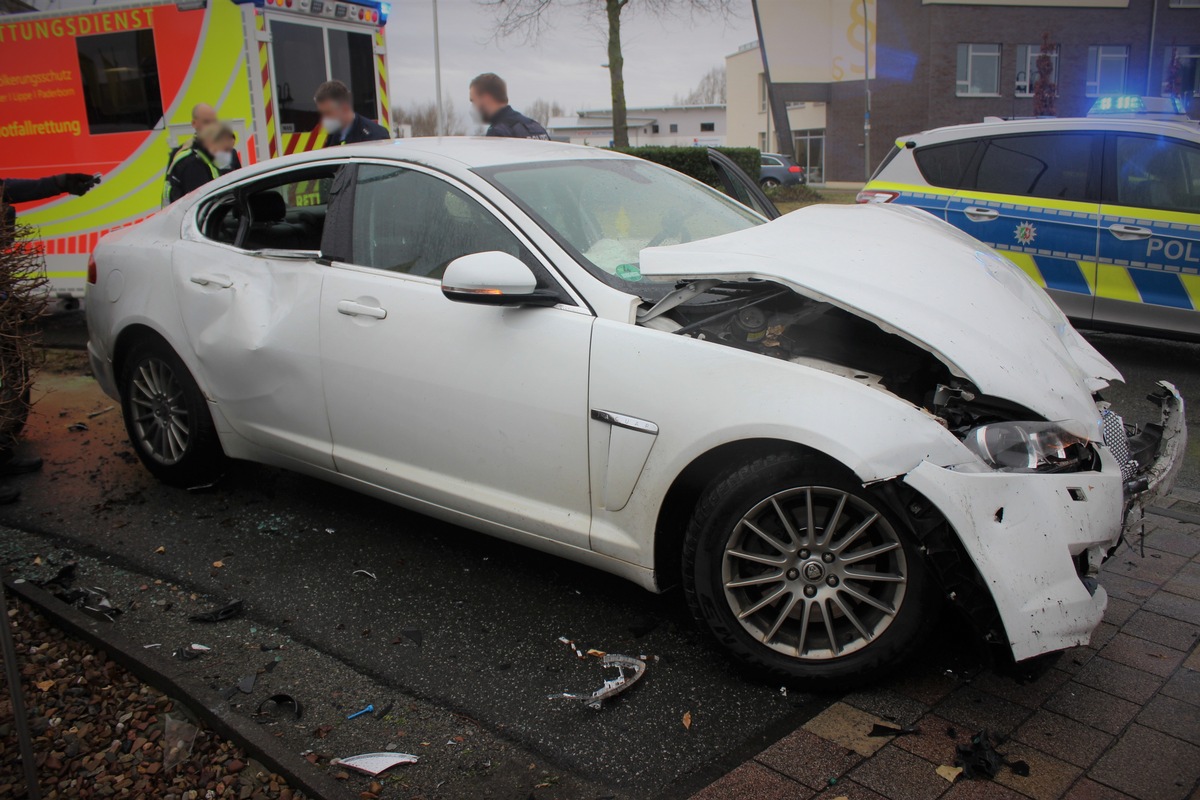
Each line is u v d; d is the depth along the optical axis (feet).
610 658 10.26
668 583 10.32
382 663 10.28
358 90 28.96
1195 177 21.63
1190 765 8.20
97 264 15.42
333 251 12.55
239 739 8.70
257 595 11.81
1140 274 22.31
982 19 114.21
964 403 9.25
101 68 27.86
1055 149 23.35
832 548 9.20
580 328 10.21
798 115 142.20
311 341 12.42
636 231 11.84
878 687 9.51
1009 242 23.80
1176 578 11.65
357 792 8.18
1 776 8.39
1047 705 9.14
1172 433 10.65
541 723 9.18
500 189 11.38
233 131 26.30
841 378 9.02
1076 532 8.63
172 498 14.90
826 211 12.34
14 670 7.20
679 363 9.58
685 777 8.34
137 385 15.03
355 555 12.91
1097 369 10.69
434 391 11.24
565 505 10.55
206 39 26.05
